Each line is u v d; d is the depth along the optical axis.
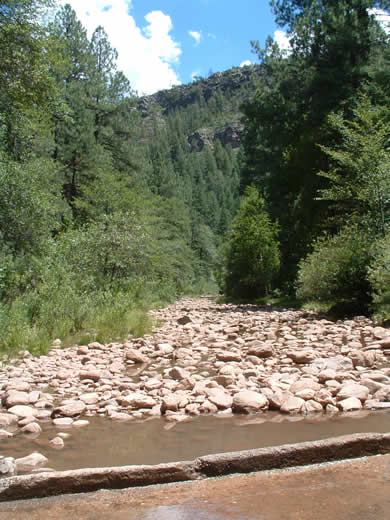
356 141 17.81
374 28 26.58
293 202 30.47
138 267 18.78
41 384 5.89
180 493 2.42
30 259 13.51
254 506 2.19
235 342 9.35
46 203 15.70
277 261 33.38
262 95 31.11
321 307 16.77
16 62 14.22
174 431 3.90
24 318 9.98
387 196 16.19
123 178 34.44
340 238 16.28
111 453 3.36
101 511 2.23
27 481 2.47
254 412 4.44
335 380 5.36
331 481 2.46
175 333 11.41
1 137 15.77
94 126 37.84
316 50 27.42
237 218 36.47
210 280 77.62
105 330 10.48
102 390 5.45
